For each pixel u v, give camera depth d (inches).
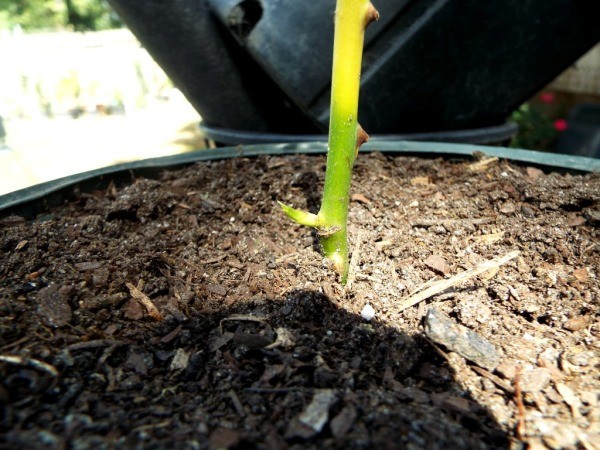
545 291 4.4
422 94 8.6
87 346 3.5
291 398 3.1
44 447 2.6
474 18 7.9
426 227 5.3
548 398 3.4
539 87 9.2
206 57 8.6
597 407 3.3
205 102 9.4
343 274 4.4
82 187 6.1
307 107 8.4
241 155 6.8
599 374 3.6
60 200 5.8
